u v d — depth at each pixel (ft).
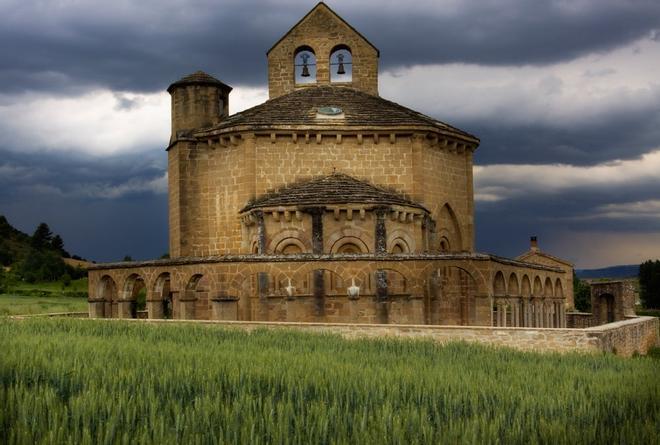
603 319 175.32
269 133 130.31
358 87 151.33
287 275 104.73
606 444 43.37
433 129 132.46
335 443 39.96
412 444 40.16
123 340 76.89
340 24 152.15
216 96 142.82
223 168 134.72
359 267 105.19
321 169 131.44
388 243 120.06
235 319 104.47
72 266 452.76
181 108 141.38
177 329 92.68
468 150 145.69
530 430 45.29
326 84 151.74
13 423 40.55
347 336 96.53
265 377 55.62
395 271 107.76
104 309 123.65
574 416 49.16
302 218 119.14
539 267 132.36
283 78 151.53
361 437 40.70
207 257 107.24
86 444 37.22
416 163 131.13
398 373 58.85
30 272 357.61
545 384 59.41
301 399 48.06
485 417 46.19
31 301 223.71
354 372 59.06
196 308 112.98
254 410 45.21
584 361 77.56
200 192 138.21
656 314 252.83
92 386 47.55
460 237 142.51
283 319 111.34
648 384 62.08
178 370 55.26
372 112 136.26
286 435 40.01
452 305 129.29
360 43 152.15
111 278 122.01
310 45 151.94
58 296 277.44
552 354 82.53
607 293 173.88
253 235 124.98
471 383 56.49
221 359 63.26
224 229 133.90
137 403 45.32
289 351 72.84
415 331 95.20
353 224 118.93
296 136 130.82
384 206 118.62
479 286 105.60
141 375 54.03
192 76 142.92
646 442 43.60
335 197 119.65
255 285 116.98
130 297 119.75
